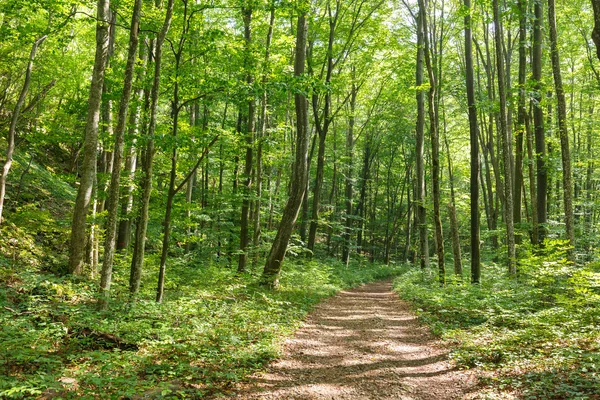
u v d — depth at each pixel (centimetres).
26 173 1514
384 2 1983
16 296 788
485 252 2769
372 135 3347
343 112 2797
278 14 1555
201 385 552
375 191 4256
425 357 756
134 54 875
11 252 1060
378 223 4188
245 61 1138
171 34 1104
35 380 438
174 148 938
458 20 1733
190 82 984
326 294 1578
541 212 1545
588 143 2572
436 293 1295
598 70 2152
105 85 1220
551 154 1655
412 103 2864
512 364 628
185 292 1127
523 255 1477
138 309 818
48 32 1078
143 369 577
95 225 1209
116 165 859
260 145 1599
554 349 655
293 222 1470
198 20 1052
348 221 3142
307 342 846
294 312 1112
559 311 865
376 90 2833
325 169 3275
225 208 1892
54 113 1509
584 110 2653
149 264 1387
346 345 841
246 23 1528
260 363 664
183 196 1791
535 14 1513
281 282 1582
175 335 721
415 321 1105
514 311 971
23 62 1373
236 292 1238
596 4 471
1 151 1477
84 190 1040
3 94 1551
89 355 526
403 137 3284
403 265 3681
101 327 691
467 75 1584
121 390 478
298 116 1467
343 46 1953
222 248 1992
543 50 1822
